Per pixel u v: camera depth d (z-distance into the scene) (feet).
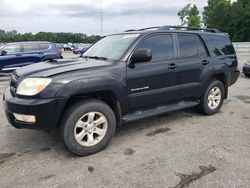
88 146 12.53
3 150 13.26
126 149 13.29
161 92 15.25
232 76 20.07
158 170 11.21
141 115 14.57
